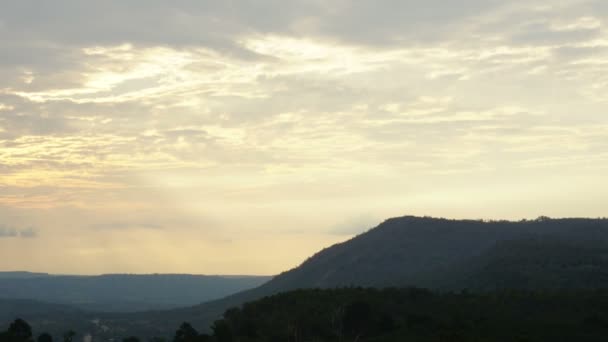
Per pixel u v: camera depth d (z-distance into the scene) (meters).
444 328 76.56
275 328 88.69
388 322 84.12
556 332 73.94
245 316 96.06
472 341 68.62
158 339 136.75
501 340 70.25
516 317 83.00
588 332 74.44
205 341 84.81
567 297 90.44
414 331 79.94
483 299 94.06
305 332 86.25
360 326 85.31
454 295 99.44
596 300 88.00
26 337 92.12
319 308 92.69
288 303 98.75
